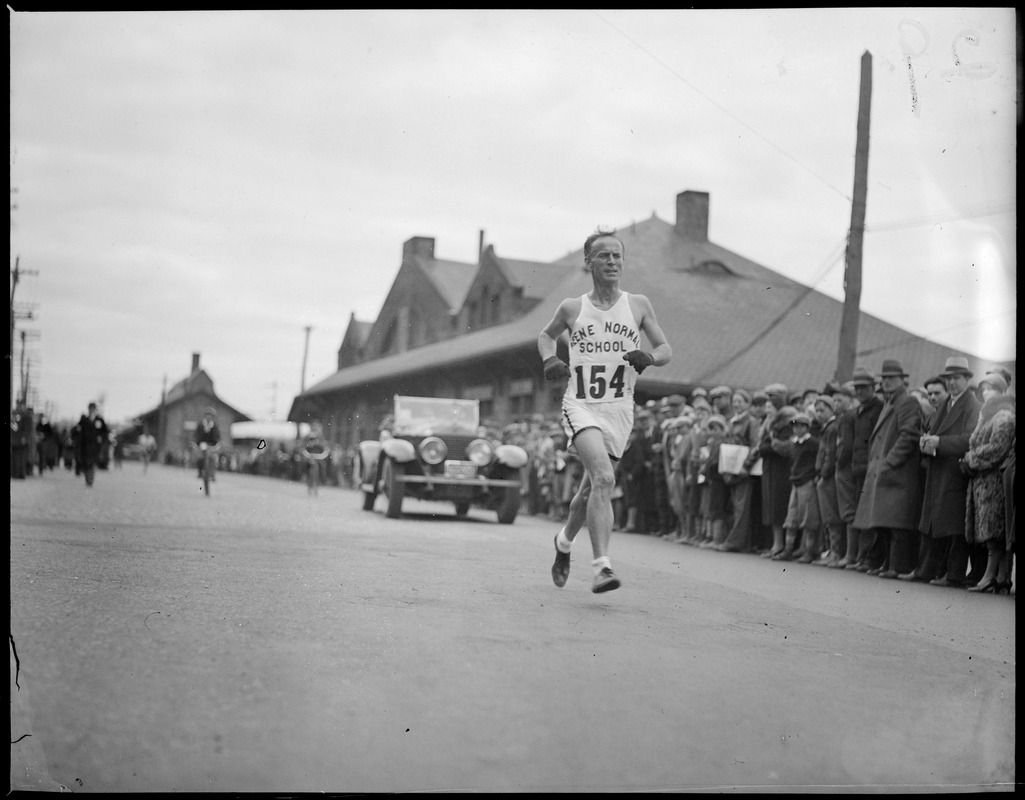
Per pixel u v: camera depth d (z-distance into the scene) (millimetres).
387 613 5066
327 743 2955
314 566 7191
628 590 6727
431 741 3023
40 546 7609
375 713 3256
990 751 3311
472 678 3754
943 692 4059
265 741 2943
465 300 34781
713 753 3084
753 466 11508
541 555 9188
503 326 31375
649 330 6004
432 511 18250
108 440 25875
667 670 4086
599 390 5926
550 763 2895
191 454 52875
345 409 41000
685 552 11086
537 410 26188
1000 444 7926
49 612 4598
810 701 3756
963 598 7531
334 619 4801
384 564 7566
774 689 3893
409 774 2756
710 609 6008
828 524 10297
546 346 6035
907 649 5008
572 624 5047
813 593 7391
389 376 35656
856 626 5715
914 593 7750
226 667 3709
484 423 20672
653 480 14211
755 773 2941
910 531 9164
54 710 3113
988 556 8281
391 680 3660
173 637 4176
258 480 36812
